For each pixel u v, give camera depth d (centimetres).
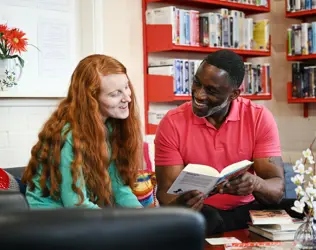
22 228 77
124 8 395
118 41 391
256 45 461
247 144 235
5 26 312
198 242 83
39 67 356
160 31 396
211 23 416
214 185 198
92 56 211
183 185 201
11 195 100
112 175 221
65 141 197
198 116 226
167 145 235
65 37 371
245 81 450
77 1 379
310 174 188
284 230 202
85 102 203
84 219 79
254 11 469
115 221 80
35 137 348
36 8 355
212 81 217
